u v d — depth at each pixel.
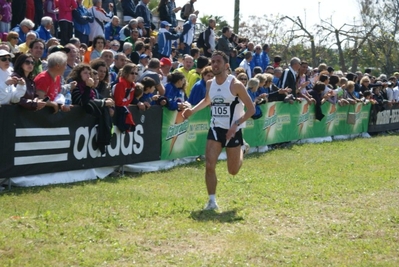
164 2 14.17
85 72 7.75
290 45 26.34
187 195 7.18
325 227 5.87
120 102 8.39
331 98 14.80
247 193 7.36
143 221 5.79
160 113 9.26
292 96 12.91
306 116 13.78
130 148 8.73
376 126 17.45
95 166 8.13
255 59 14.77
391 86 18.30
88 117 7.91
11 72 7.21
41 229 5.28
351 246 5.25
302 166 9.96
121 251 4.81
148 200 6.71
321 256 4.90
